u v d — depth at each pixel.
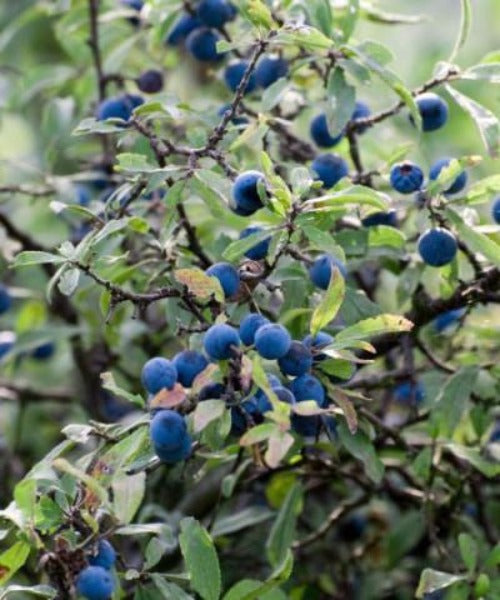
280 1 1.11
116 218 1.05
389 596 1.22
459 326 1.10
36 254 1.00
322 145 1.11
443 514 1.14
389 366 1.20
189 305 1.00
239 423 0.98
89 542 0.96
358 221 1.08
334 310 0.98
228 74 1.12
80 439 0.99
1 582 0.97
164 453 0.97
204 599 0.99
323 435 1.09
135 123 1.03
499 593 1.04
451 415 1.08
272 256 0.99
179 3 1.15
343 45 1.05
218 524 1.14
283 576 0.99
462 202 1.03
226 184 1.01
